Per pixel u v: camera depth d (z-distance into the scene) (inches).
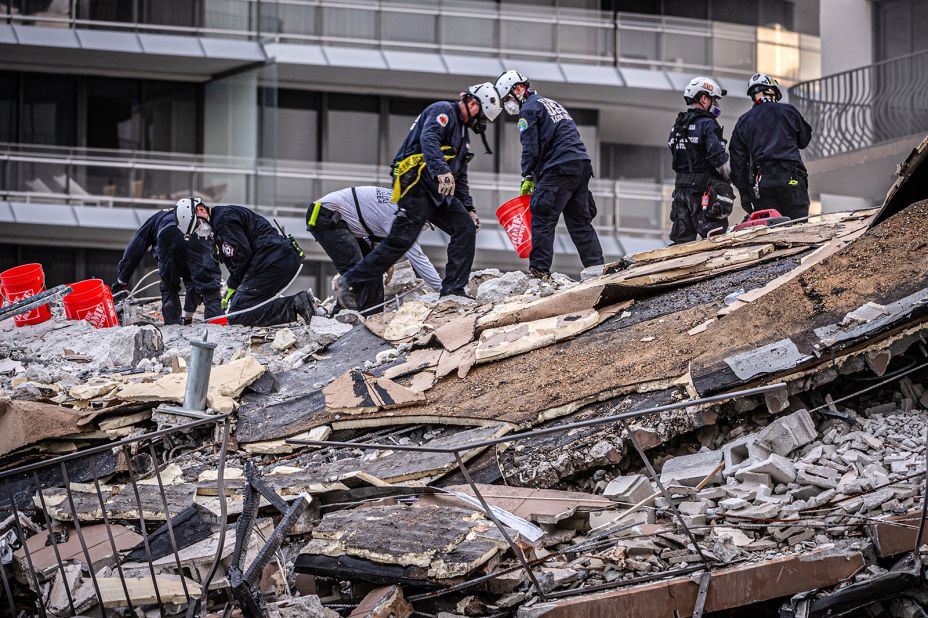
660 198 2330.2
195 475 695.1
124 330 888.3
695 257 810.2
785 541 539.5
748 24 2495.1
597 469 624.4
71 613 567.5
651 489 594.2
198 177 2253.9
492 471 630.5
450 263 918.4
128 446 716.7
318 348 855.1
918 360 628.7
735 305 686.5
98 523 665.6
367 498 620.7
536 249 954.7
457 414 682.2
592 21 2402.8
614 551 545.3
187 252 1131.9
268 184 2242.9
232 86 2260.1
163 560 607.5
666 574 527.8
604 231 2308.1
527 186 1015.6
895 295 626.5
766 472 577.0
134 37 2228.1
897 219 685.9
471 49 2354.8
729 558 528.4
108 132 2292.1
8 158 2196.1
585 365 684.1
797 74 2484.0
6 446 729.0
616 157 2493.8
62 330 967.6
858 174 2196.1
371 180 2331.4
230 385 770.2
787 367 602.9
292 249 1023.0
